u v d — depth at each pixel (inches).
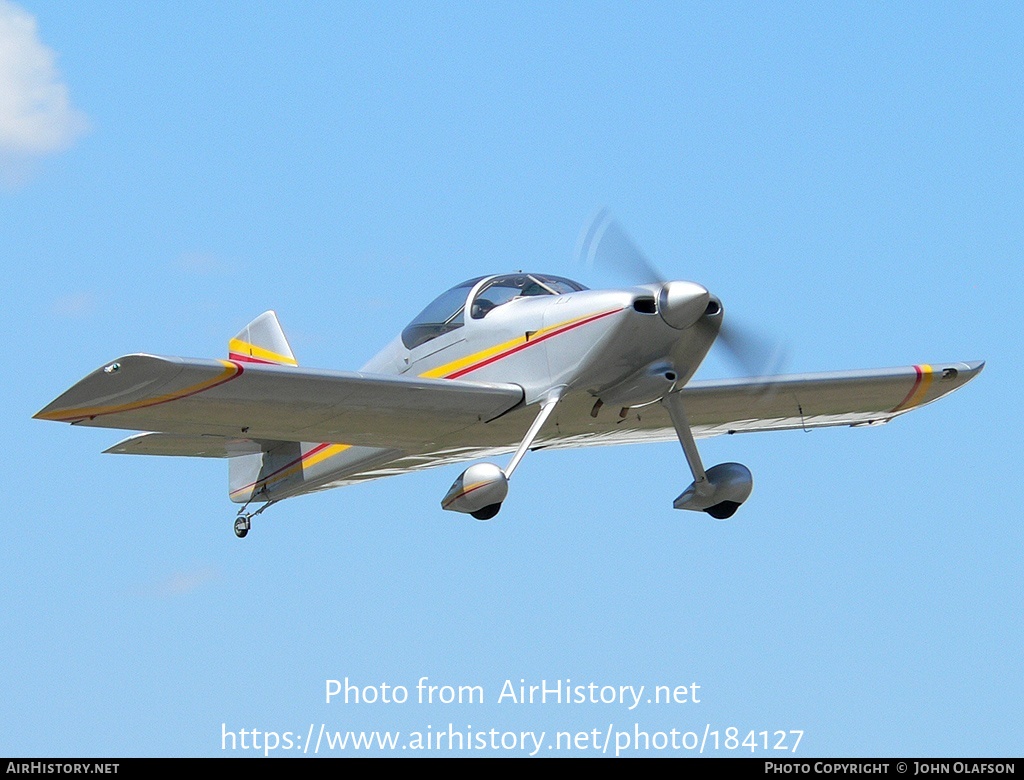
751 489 1063.0
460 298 1082.7
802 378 1161.4
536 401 1019.3
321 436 1061.1
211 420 989.2
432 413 1023.0
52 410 909.8
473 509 971.3
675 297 957.8
